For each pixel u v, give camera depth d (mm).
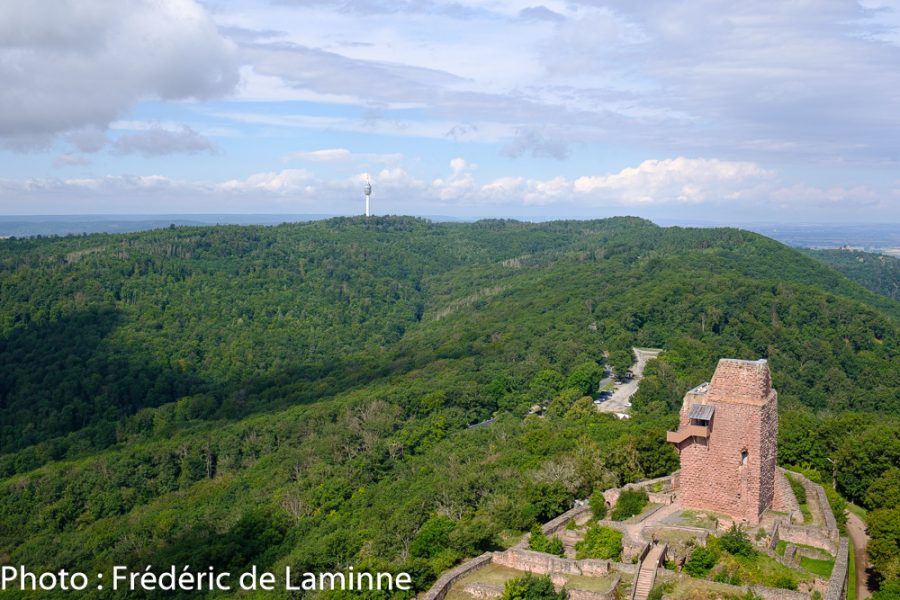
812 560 54375
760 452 58156
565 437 90625
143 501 125812
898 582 52938
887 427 80250
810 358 146375
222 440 139750
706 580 49188
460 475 81375
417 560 54375
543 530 59156
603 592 47719
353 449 116812
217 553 82812
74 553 100875
